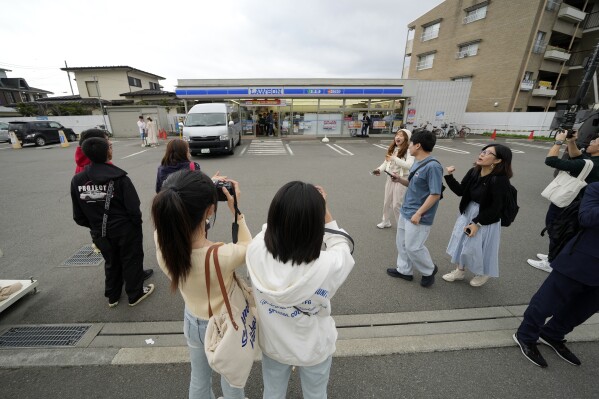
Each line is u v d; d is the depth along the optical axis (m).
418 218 2.43
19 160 10.23
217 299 1.14
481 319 2.40
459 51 22.70
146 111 18.20
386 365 1.95
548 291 1.88
